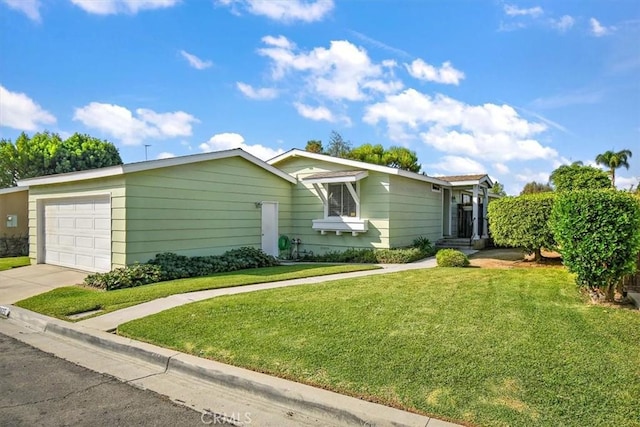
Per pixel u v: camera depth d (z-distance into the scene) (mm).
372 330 4680
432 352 3957
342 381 3471
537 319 4938
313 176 14250
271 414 3242
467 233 19141
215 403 3451
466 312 5352
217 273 10266
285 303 6121
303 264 12406
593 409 2875
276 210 14250
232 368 3910
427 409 2979
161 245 10203
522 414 2844
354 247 13680
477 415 2859
